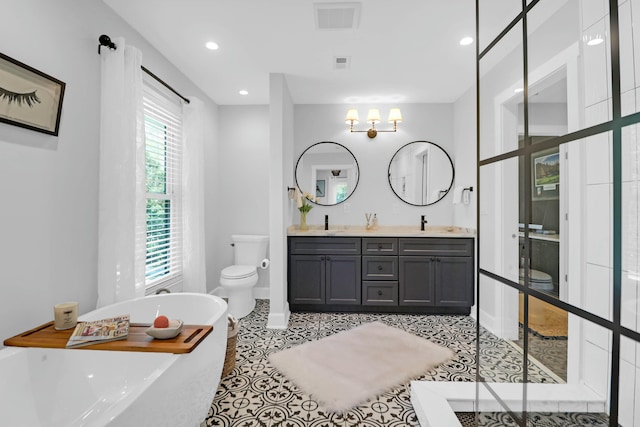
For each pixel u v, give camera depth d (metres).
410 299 3.16
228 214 3.77
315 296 3.21
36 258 1.47
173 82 2.71
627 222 0.86
